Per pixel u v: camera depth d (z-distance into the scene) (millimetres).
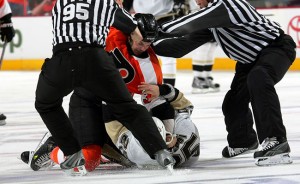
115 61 8328
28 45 27844
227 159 9484
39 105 7910
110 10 7840
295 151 9875
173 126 8617
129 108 7840
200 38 9055
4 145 11383
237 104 9344
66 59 7609
